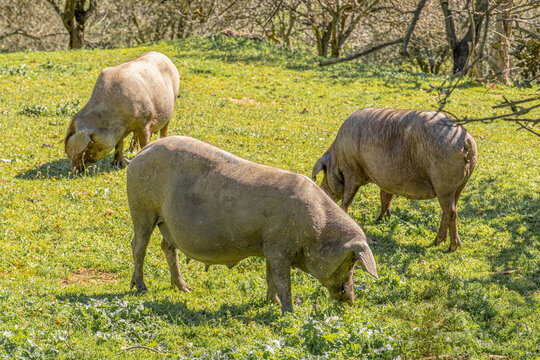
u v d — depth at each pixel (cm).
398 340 1106
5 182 2084
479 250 1697
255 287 1433
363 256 1120
